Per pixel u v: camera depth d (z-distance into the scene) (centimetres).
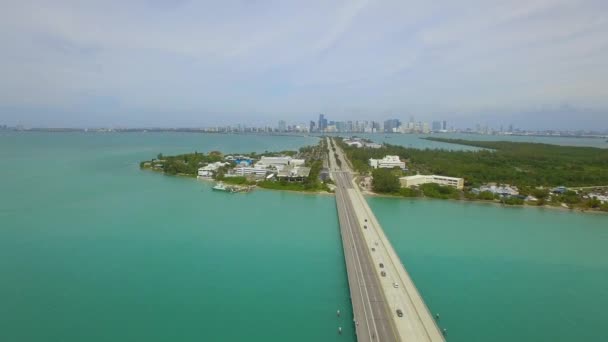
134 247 9381
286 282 7712
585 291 7619
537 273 8406
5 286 7238
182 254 9031
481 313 6744
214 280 7725
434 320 6084
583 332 6244
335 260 8844
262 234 10650
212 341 5734
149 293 7112
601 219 12888
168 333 5919
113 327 6025
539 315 6719
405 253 9462
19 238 9794
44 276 7675
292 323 6269
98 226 10962
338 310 6681
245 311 6619
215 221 11881
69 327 5991
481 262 8956
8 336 5716
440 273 8319
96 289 7212
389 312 6225
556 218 12975
